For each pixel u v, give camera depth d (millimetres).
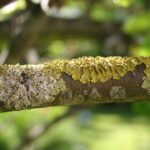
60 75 326
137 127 2877
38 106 326
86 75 328
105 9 916
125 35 949
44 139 1900
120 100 334
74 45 1022
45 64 329
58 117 738
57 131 2230
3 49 783
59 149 2104
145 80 332
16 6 511
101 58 336
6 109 321
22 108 322
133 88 333
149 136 2633
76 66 329
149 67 334
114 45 973
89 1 892
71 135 2352
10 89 318
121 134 2766
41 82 323
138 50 763
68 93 326
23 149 773
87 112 2527
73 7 897
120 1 549
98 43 998
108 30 969
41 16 644
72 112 739
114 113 3273
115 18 970
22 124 787
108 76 330
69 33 921
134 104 702
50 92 323
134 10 862
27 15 656
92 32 956
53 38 890
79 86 327
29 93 321
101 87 329
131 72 333
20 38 665
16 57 670
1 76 319
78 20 932
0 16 713
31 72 324
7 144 1303
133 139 2652
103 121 3070
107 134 2746
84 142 2434
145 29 800
